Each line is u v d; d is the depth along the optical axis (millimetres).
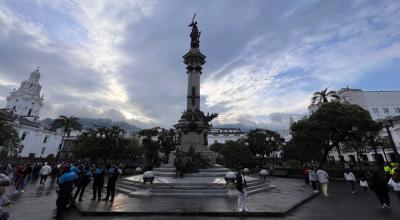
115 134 37781
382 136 45188
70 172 9281
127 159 46812
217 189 13461
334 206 11344
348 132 29938
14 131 39000
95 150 34625
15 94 85125
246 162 45625
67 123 51781
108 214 9156
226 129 102562
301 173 34000
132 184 15727
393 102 57562
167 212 9266
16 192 14734
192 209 9703
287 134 96062
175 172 17656
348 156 54531
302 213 9828
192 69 24297
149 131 48688
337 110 28953
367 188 16703
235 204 10773
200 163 17984
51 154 76188
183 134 21203
